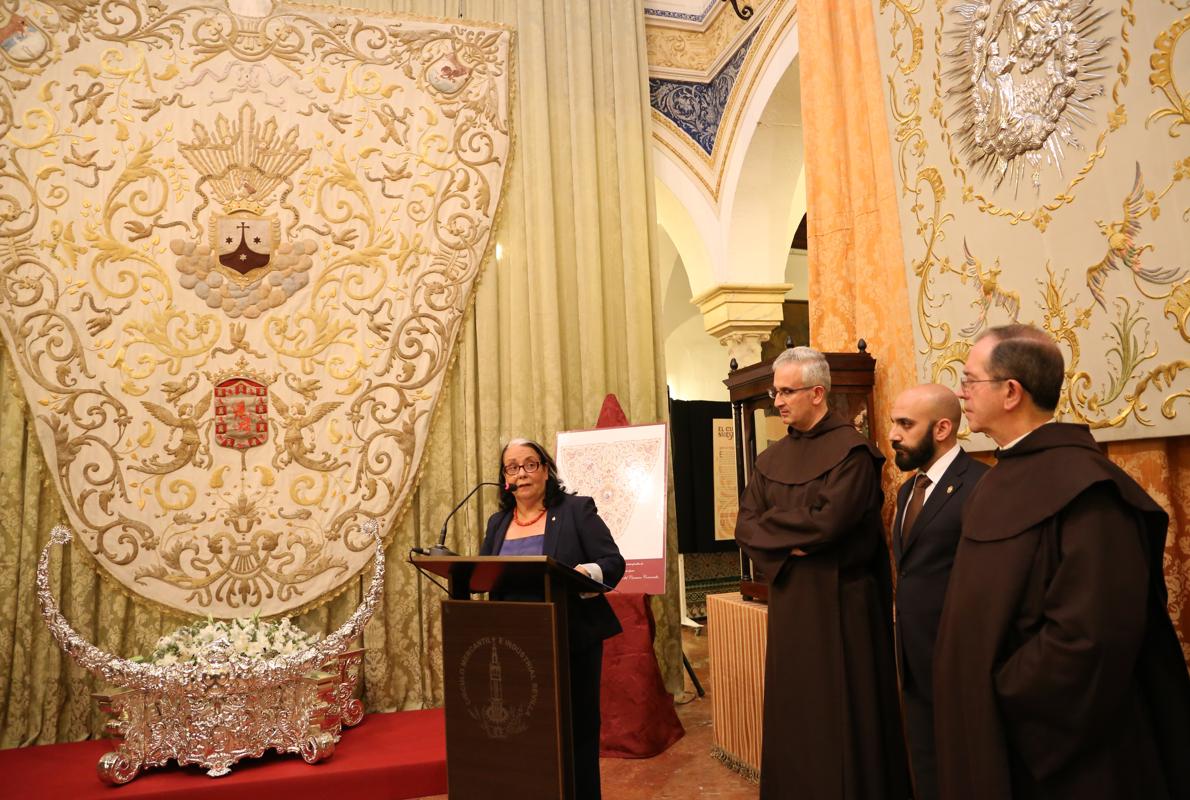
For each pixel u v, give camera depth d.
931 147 3.82
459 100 5.79
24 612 4.73
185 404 5.07
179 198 5.21
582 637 2.85
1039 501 1.90
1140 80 2.81
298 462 5.20
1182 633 2.68
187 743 3.76
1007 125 3.37
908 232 3.96
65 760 4.26
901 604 2.68
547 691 2.43
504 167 5.84
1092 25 2.99
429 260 5.59
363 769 3.83
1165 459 2.75
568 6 6.27
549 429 5.70
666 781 4.05
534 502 3.22
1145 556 1.77
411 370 5.47
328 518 5.21
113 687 3.97
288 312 5.30
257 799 3.67
